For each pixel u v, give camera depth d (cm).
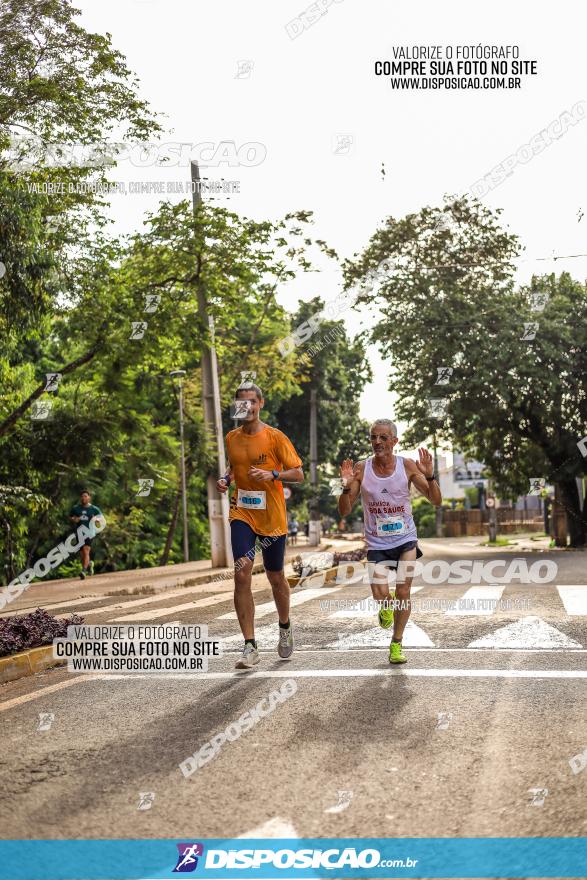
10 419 2105
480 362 2961
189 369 3391
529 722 562
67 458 2295
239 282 2164
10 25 1686
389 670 736
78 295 1986
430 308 3006
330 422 5553
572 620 1002
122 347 2062
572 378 3175
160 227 2095
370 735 538
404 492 773
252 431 767
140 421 2411
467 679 694
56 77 1736
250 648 765
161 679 734
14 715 630
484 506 8162
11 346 1839
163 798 435
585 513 3638
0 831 400
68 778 471
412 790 437
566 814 401
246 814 412
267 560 781
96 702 658
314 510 4525
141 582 1888
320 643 886
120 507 3184
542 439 3431
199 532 3900
